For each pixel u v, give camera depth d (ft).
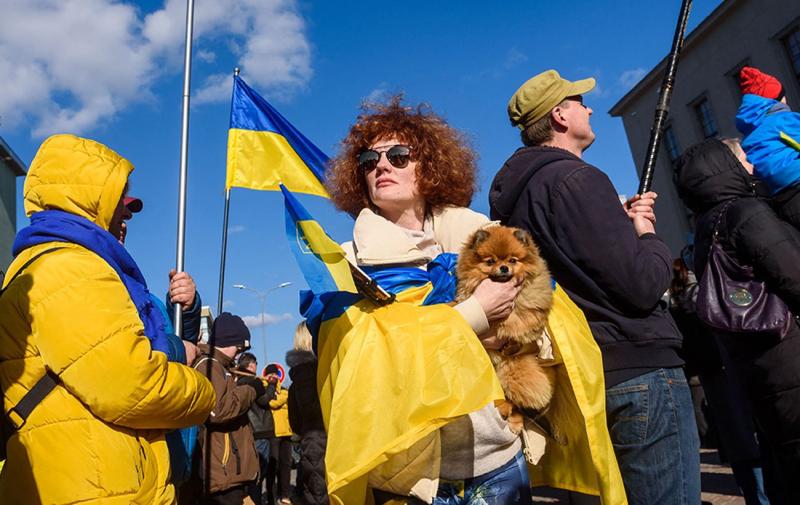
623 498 7.14
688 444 8.20
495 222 10.05
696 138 75.61
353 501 6.64
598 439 7.27
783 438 9.84
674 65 10.63
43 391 7.37
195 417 8.32
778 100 13.41
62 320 7.29
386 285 7.90
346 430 6.56
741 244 10.18
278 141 14.55
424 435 6.46
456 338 6.88
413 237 8.68
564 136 10.34
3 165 84.94
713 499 19.43
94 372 7.23
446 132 9.49
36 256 7.84
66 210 8.55
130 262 9.06
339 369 6.98
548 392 8.08
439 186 9.20
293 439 29.32
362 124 9.36
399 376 6.69
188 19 13.87
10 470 7.25
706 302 10.30
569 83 10.47
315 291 6.69
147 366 7.48
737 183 10.93
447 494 7.41
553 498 23.75
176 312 12.02
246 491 18.24
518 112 10.68
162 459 8.11
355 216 9.84
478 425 7.42
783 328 9.68
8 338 7.50
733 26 69.56
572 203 8.52
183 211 12.94
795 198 11.32
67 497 7.07
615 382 8.28
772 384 9.84
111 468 7.27
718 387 16.19
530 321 8.08
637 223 9.45
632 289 8.20
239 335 20.11
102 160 8.89
